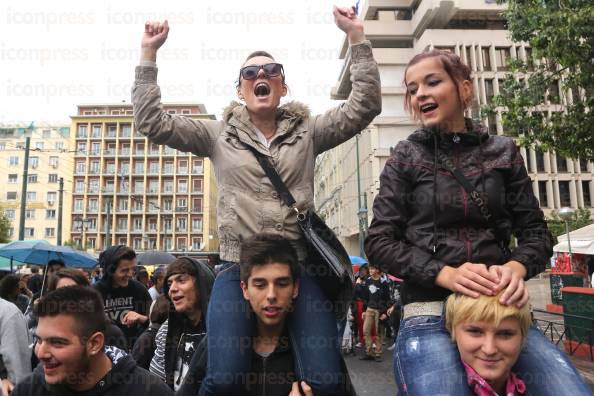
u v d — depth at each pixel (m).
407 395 1.73
